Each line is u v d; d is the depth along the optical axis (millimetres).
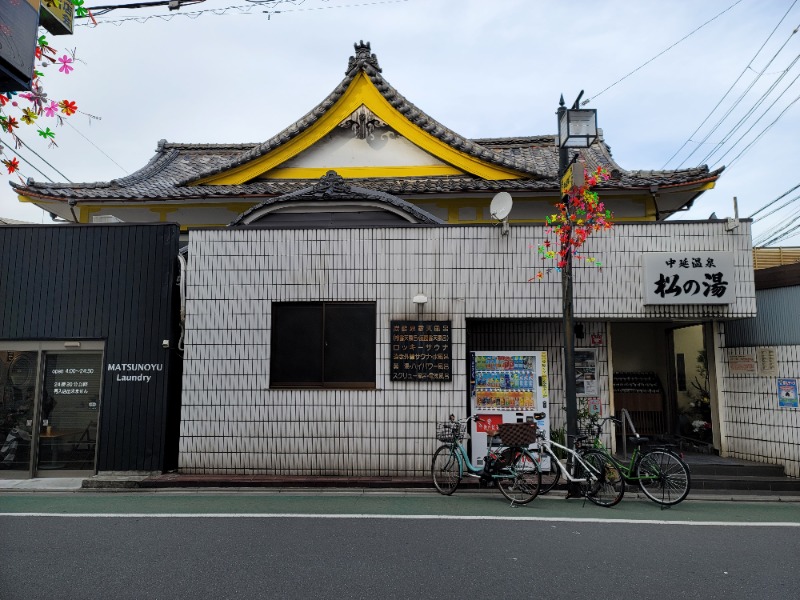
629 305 9555
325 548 5793
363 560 5441
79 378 9883
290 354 9648
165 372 9719
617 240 9672
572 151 15906
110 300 9945
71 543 5980
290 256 9773
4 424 9812
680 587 4848
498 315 9555
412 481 8875
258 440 9414
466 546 5883
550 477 9273
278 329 9719
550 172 14359
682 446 11438
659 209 14117
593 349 10500
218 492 8680
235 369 9562
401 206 10336
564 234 8766
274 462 9367
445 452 9211
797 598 4641
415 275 9656
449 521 6883
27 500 8156
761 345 9922
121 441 9570
